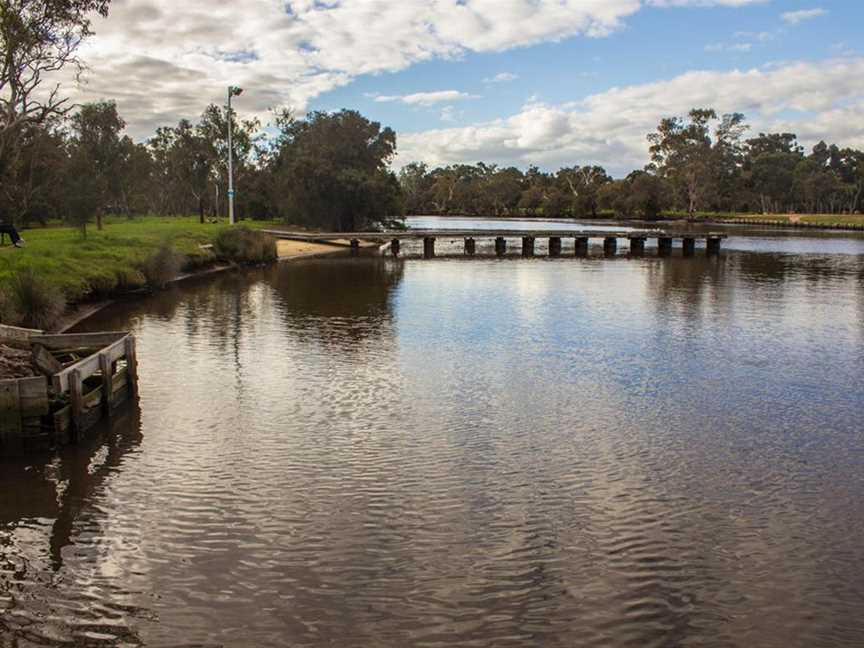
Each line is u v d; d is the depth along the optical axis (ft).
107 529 29.01
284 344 68.08
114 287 96.17
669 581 25.41
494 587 24.85
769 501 32.35
